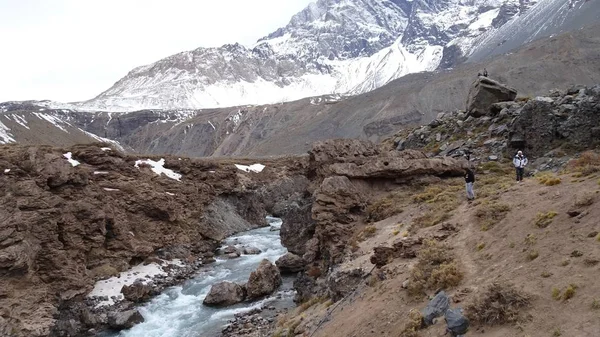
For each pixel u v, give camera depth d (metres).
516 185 31.42
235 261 61.94
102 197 59.62
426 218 33.28
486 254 23.06
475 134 57.25
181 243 67.88
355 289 29.17
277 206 105.44
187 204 75.12
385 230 36.44
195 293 48.66
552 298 17.12
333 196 42.06
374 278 27.69
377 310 23.69
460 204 33.69
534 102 48.19
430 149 59.91
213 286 45.00
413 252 27.64
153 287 51.09
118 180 67.94
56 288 44.69
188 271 58.19
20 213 44.97
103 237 54.00
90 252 52.75
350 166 45.62
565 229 21.03
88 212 52.94
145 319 42.12
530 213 24.56
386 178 45.94
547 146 45.81
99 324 41.72
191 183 79.75
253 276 44.53
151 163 81.38
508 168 45.22
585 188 24.30
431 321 19.81
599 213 20.61
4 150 61.19
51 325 40.56
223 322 38.47
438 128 65.12
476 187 38.84
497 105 59.34
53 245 46.38
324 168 51.31
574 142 43.91
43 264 45.12
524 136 47.91
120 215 62.28
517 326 16.56
